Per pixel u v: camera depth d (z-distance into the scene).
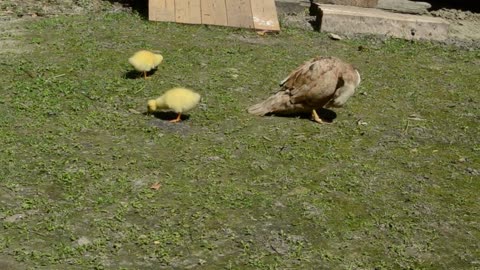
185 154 6.24
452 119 6.82
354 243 5.75
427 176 6.23
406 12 8.50
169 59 7.26
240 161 6.21
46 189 5.94
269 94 6.89
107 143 6.29
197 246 5.54
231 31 7.82
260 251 5.53
